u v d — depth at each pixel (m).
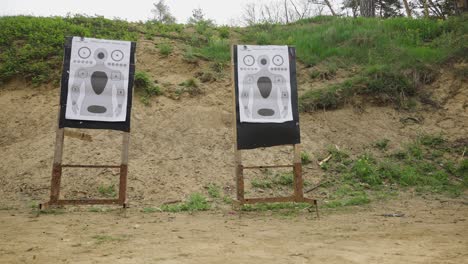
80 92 8.80
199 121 12.96
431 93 14.66
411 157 12.16
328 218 7.82
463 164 11.68
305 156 11.77
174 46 16.42
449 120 13.67
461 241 5.78
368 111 13.99
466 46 15.79
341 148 12.44
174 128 12.62
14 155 11.32
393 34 18.00
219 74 14.92
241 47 9.21
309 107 13.74
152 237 6.14
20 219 7.46
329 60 16.12
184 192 10.06
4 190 9.84
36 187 10.00
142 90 13.75
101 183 10.15
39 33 15.73
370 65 15.58
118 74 9.03
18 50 14.91
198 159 11.51
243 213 8.42
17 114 12.88
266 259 4.85
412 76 15.00
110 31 17.11
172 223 7.33
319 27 19.23
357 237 6.11
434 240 5.85
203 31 18.70
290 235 6.30
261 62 9.20
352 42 17.22
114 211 8.51
